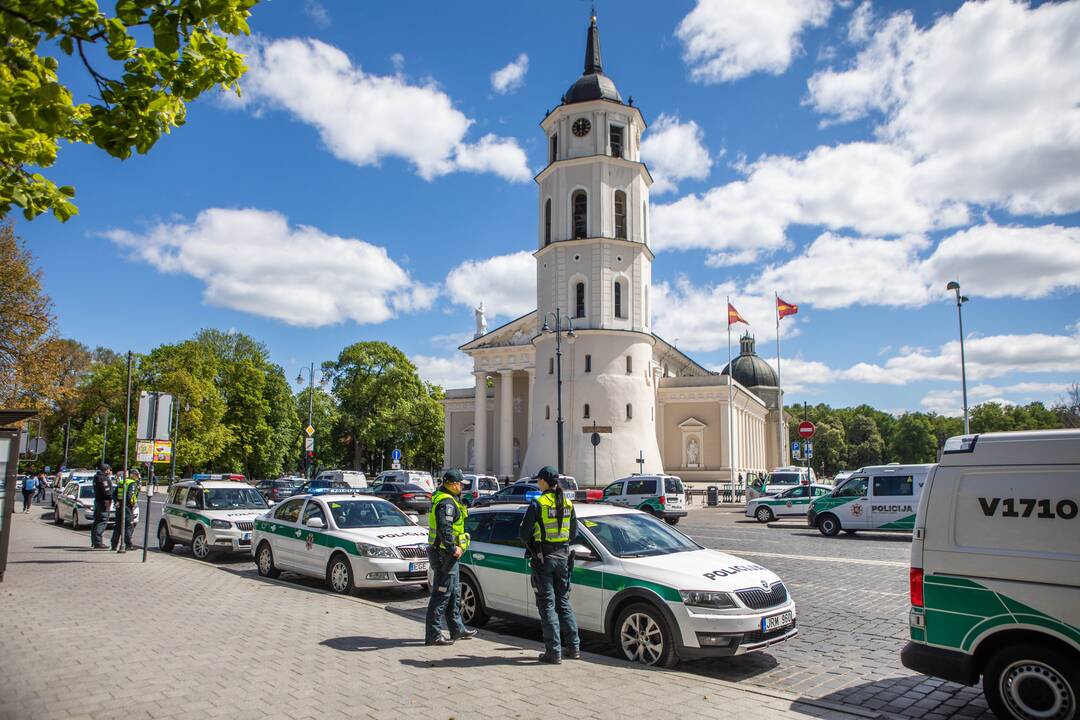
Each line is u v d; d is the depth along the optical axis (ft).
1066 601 19.04
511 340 211.41
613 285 157.38
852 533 80.89
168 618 31.83
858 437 490.90
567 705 20.21
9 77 15.84
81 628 29.63
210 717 18.98
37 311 90.22
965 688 24.71
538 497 26.02
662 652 25.85
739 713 19.94
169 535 63.72
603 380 153.28
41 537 71.61
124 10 15.10
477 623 33.53
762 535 79.82
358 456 255.29
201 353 209.15
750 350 338.54
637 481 101.60
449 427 234.79
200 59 17.06
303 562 45.47
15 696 20.66
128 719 18.78
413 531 44.52
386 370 240.73
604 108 160.15
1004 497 20.52
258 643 27.17
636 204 161.89
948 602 21.01
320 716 19.13
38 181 19.21
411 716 19.16
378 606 35.94
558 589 25.77
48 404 92.89
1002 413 399.24
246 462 233.14
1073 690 18.81
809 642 31.14
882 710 22.53
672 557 28.50
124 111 17.21
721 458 206.39
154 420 51.29
